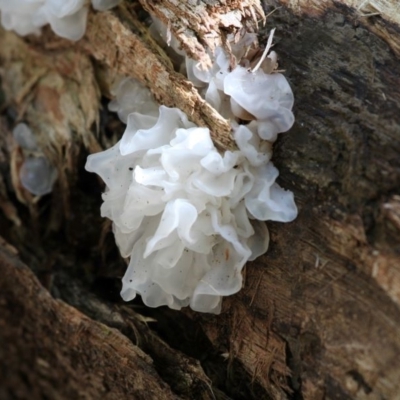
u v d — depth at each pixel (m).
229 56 0.30
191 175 0.29
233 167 0.29
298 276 0.29
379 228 0.28
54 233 0.35
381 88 0.29
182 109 0.30
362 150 0.28
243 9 0.30
